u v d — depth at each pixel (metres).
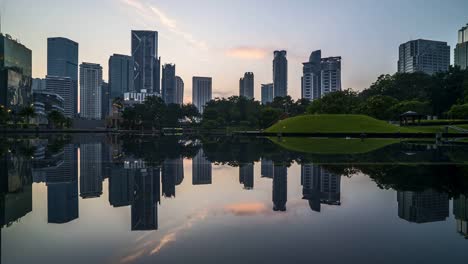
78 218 8.13
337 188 12.02
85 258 5.53
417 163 18.89
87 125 167.62
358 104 103.75
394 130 56.38
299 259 5.48
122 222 7.77
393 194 10.89
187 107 168.62
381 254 5.74
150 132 122.25
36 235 6.77
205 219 8.05
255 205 9.57
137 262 5.34
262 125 104.81
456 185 12.35
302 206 9.40
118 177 14.82
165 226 7.44
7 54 154.00
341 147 32.34
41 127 141.12
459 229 7.19
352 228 7.27
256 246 6.12
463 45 188.38
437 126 64.25
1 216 8.31
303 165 18.56
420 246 6.14
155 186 12.67
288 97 151.75
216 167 18.17
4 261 5.38
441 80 103.12
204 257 5.56
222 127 141.62
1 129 118.94
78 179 14.23
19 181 13.70
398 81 116.31
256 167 18.00
